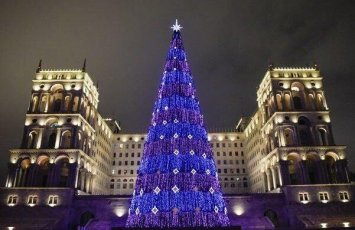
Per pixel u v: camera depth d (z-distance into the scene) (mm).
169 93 57000
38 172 81812
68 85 91000
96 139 106688
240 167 129750
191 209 47688
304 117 86875
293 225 73500
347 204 75812
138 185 51438
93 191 99688
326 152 81750
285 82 91188
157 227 46844
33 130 85312
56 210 75125
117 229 48500
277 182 83812
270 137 91875
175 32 65562
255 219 74125
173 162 50250
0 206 76000
